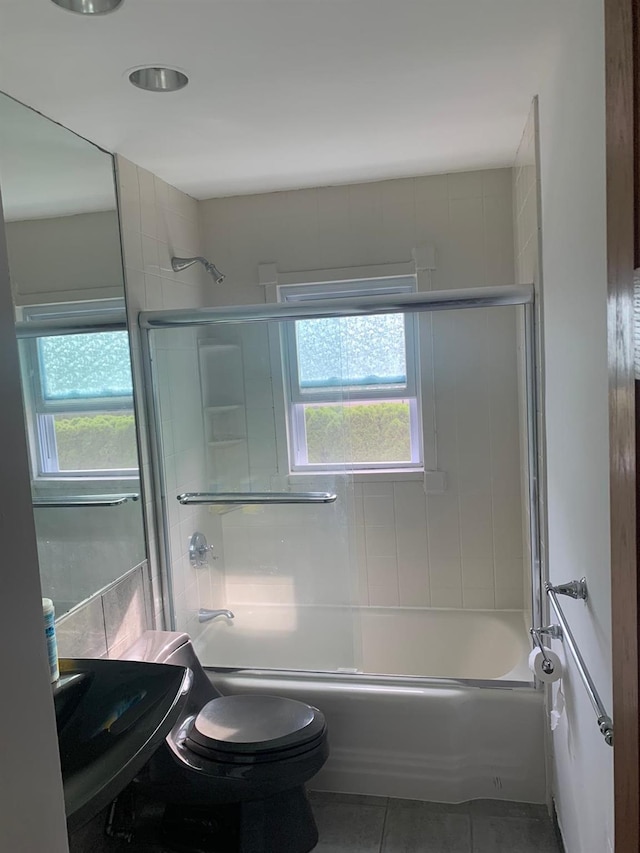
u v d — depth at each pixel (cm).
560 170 161
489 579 293
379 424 296
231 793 181
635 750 75
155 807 207
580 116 136
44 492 179
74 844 179
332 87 180
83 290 203
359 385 295
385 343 291
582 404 140
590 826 147
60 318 191
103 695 157
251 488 285
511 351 281
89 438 203
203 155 232
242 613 282
